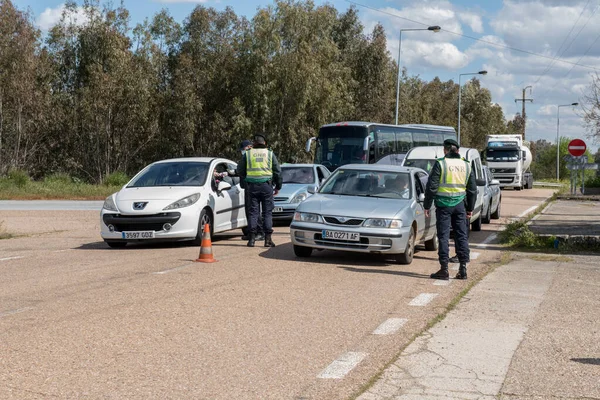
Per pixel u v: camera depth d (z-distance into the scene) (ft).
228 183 48.55
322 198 40.73
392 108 248.93
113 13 177.47
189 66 178.19
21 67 167.53
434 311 25.85
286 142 179.11
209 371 17.88
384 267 37.37
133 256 39.83
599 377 17.89
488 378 17.67
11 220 67.62
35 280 31.14
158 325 22.71
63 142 186.80
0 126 172.35
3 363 18.22
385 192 41.45
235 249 43.75
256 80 176.04
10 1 169.37
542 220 73.72
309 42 178.40
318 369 18.22
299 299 27.63
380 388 16.74
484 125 364.58
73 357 18.90
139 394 15.97
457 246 34.22
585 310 26.43
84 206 91.40
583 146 116.47
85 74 179.32
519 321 24.35
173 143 183.32
